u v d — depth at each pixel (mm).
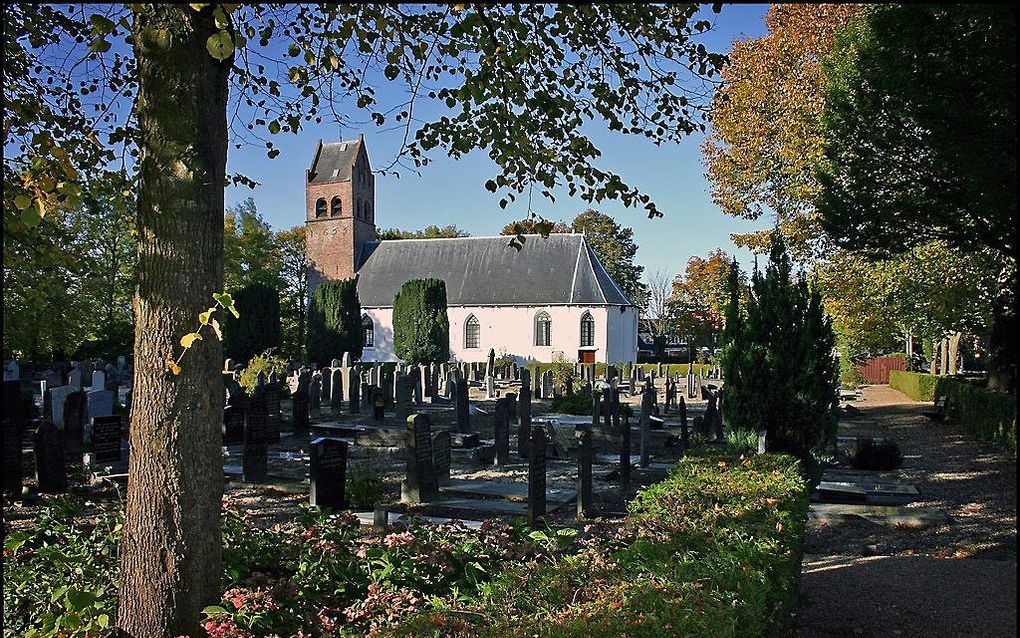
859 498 10406
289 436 17906
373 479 11203
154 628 4207
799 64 20281
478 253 57719
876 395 34844
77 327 27250
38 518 7016
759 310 9727
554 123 6258
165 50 4102
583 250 55344
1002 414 15797
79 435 13898
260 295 39656
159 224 4227
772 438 9562
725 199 24156
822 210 10648
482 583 4387
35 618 4637
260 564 5504
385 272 58594
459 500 10625
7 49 5629
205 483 4355
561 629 2955
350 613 4242
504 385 34406
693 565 3742
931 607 6305
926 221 9344
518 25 5891
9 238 6793
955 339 29344
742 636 3084
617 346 54719
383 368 31641
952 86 7570
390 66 6473
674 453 15562
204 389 4340
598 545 4578
